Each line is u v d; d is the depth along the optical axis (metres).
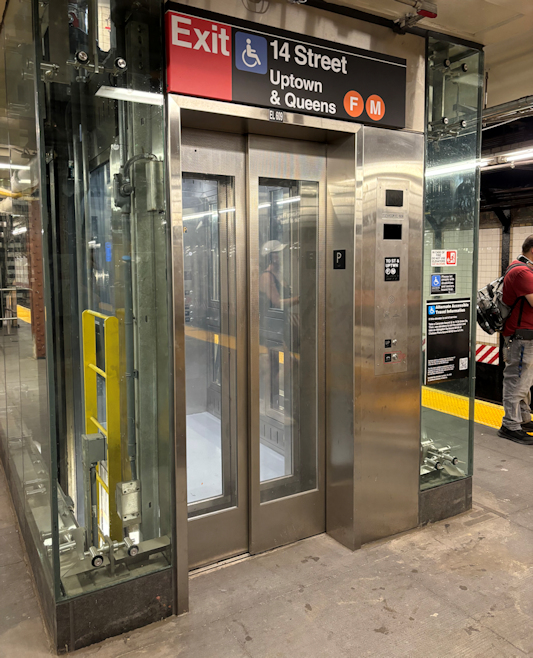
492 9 2.78
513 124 5.39
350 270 2.86
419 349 3.13
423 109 3.00
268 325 2.96
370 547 3.02
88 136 2.13
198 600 2.53
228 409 2.91
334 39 2.63
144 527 2.40
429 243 3.14
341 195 2.90
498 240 6.70
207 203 2.75
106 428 2.30
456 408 3.36
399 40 2.86
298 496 3.09
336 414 3.05
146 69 2.21
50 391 2.07
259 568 2.82
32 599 2.58
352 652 2.17
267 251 2.92
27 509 2.87
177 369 2.34
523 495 3.69
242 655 2.15
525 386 4.73
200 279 2.79
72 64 2.06
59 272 2.13
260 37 2.41
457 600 2.50
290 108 2.53
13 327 3.10
